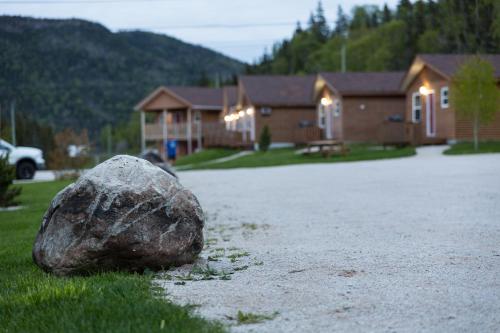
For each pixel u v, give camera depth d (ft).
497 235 25.77
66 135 78.38
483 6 94.02
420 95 107.65
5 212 42.91
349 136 118.42
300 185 54.49
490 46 96.37
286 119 135.44
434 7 147.74
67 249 19.89
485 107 84.12
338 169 70.54
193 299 16.79
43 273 20.42
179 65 351.05
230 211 39.83
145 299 16.26
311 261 21.98
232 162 99.71
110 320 14.47
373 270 19.97
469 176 51.88
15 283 19.19
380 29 246.47
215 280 19.31
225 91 159.33
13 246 27.71
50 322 14.58
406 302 15.85
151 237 20.20
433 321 14.19
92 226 19.83
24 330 14.12
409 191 44.09
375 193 44.42
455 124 96.58
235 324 14.39
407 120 114.01
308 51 320.91
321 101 128.26
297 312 15.29
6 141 91.81
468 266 19.97
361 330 13.73
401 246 24.22
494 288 17.01
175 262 20.98
